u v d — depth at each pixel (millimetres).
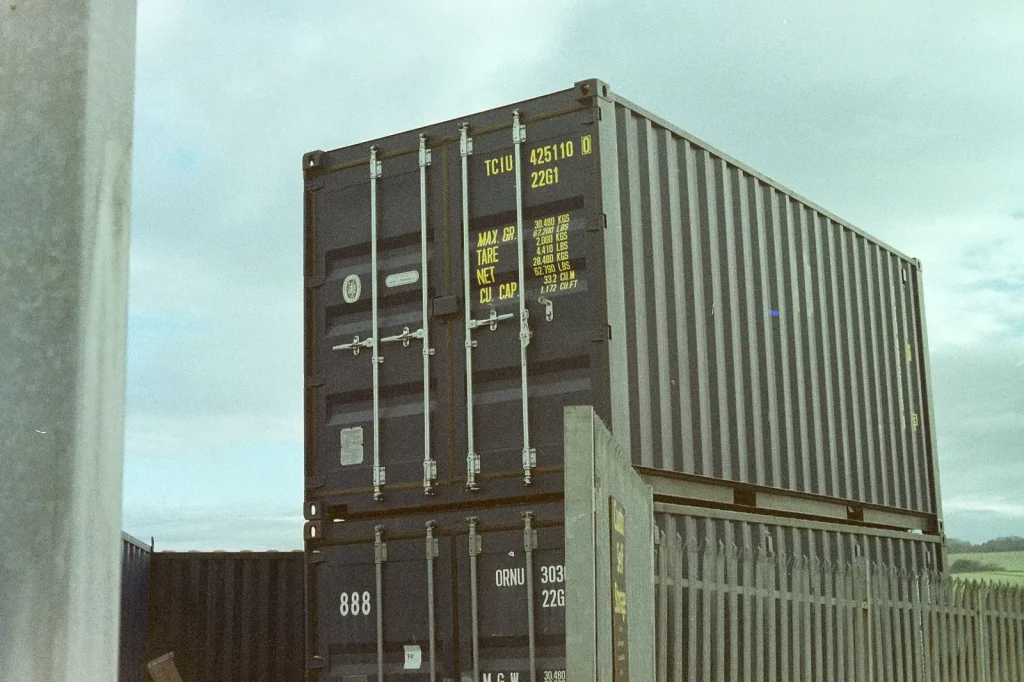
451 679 8109
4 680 2639
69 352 2779
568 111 8508
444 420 8594
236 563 13008
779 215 11359
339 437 9039
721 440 9711
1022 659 13633
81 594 2715
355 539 8734
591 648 4316
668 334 9188
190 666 12797
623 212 8750
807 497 11086
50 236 2824
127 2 3018
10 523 2705
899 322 13820
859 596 10523
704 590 8172
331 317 9273
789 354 11070
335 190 9383
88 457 2775
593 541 4406
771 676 8875
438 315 8680
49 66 2895
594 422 4633
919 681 11336
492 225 8656
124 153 2955
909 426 13617
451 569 8289
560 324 8289
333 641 8703
